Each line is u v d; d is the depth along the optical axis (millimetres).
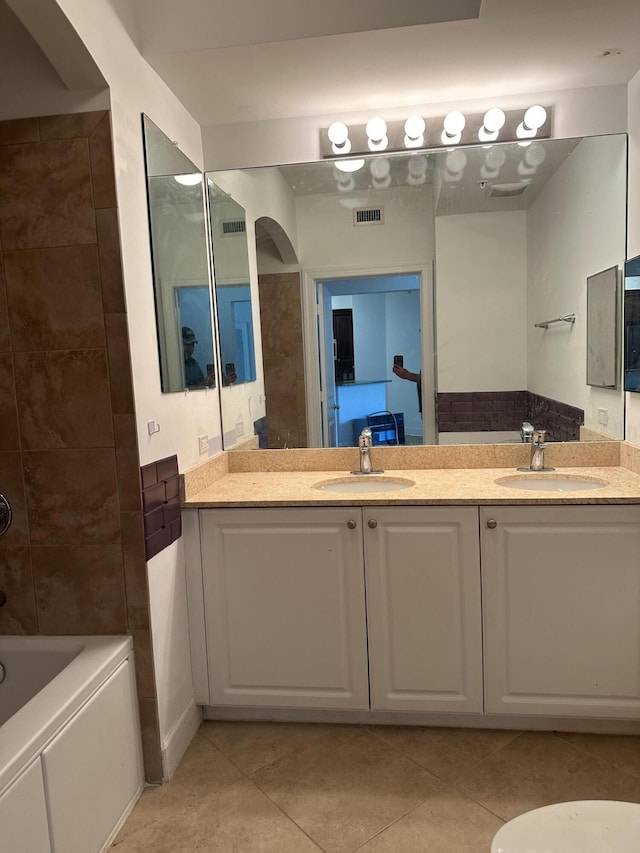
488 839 1692
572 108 2416
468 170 2527
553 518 2023
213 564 2201
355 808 1835
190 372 2320
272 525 2162
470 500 2045
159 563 1992
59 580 1937
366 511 2102
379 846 1688
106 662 1738
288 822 1791
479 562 2072
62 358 1851
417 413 2676
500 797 1853
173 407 2158
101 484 1882
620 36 1983
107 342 1823
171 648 2076
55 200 1792
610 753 2037
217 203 2650
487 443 2645
